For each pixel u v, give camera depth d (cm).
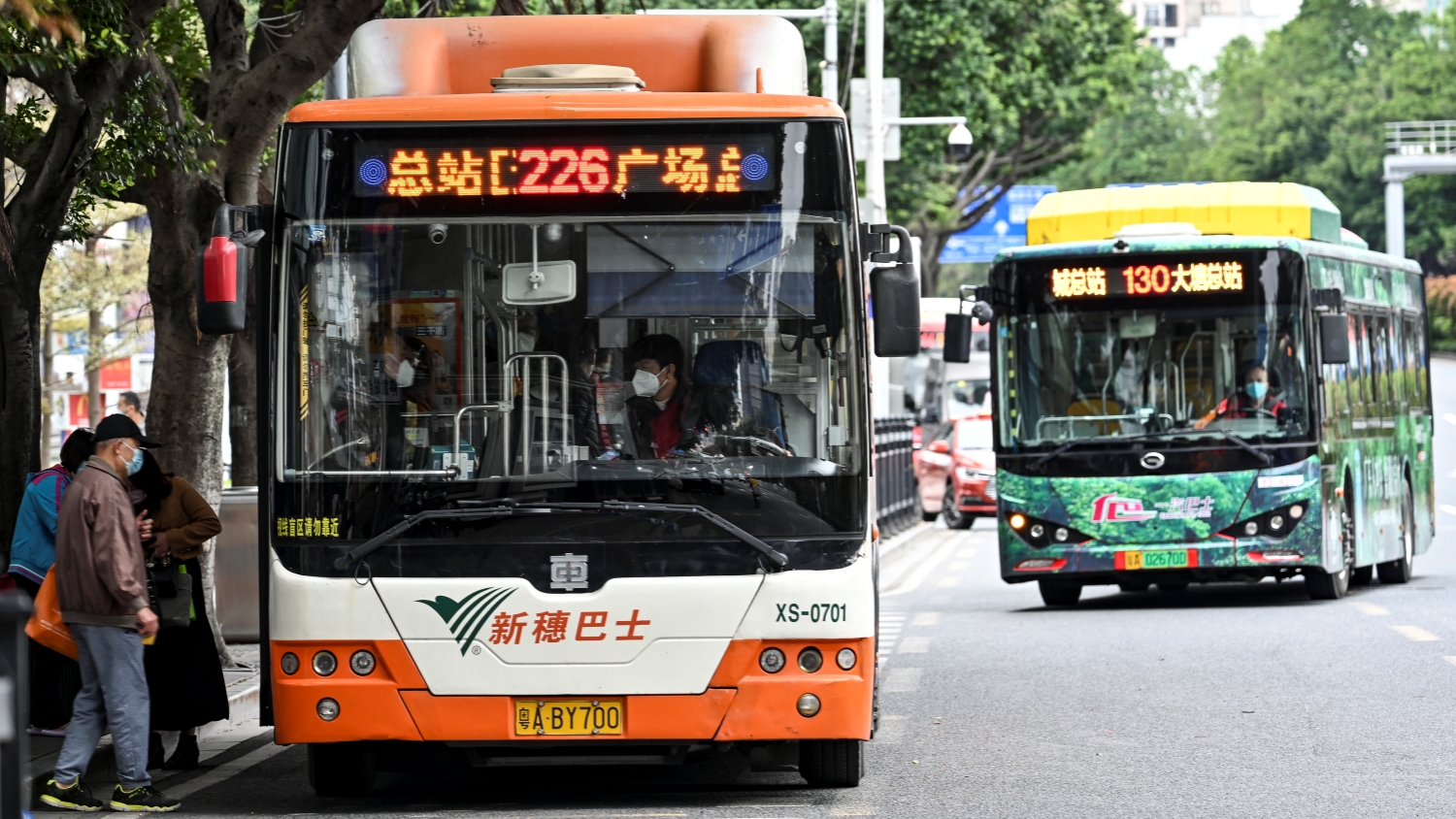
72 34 1385
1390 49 16500
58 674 1593
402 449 1311
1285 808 1332
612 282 1321
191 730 1630
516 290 1320
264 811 1402
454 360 1317
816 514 1315
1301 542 2659
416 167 1326
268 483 1326
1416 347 3447
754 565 1307
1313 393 2661
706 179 1328
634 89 1455
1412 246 15075
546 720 1301
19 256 1884
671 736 1301
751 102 1336
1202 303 2684
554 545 1302
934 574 3697
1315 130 15312
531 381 1315
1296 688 1925
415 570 1302
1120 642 2366
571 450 1310
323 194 1326
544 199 1325
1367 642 2277
